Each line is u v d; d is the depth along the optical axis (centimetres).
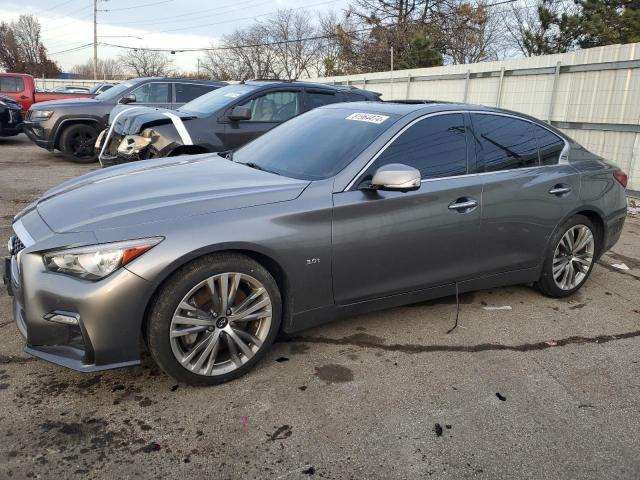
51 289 261
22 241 283
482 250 381
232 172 355
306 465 240
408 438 260
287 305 315
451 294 382
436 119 370
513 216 389
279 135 417
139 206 288
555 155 427
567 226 427
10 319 365
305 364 325
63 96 1691
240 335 299
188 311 280
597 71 891
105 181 343
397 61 3177
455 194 358
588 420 280
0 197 747
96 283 258
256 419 270
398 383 308
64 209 299
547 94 999
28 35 6569
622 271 528
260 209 297
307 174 341
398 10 3516
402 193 338
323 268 316
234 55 5603
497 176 383
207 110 701
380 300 348
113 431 257
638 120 831
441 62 2939
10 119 1390
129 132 675
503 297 446
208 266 280
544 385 312
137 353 273
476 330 381
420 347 353
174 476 230
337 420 272
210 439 254
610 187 456
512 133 406
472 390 304
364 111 390
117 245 261
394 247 339
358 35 3597
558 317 411
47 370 307
